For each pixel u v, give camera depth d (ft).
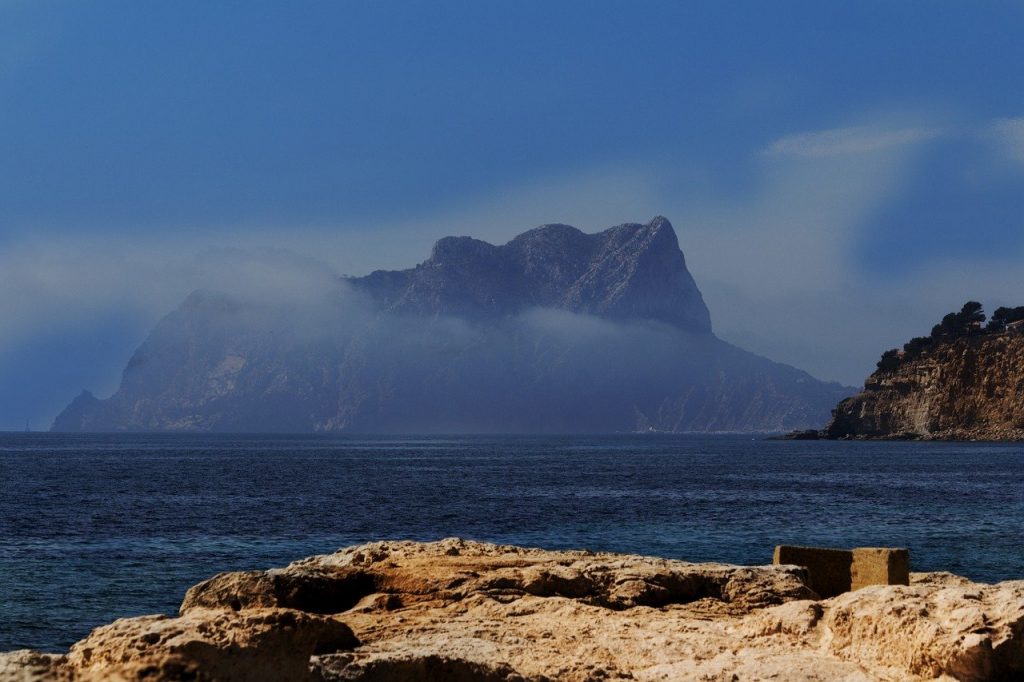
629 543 193.47
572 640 67.15
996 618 56.70
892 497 318.65
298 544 192.44
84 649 39.40
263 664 39.68
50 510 260.21
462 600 78.23
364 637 67.05
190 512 257.75
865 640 60.90
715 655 63.36
